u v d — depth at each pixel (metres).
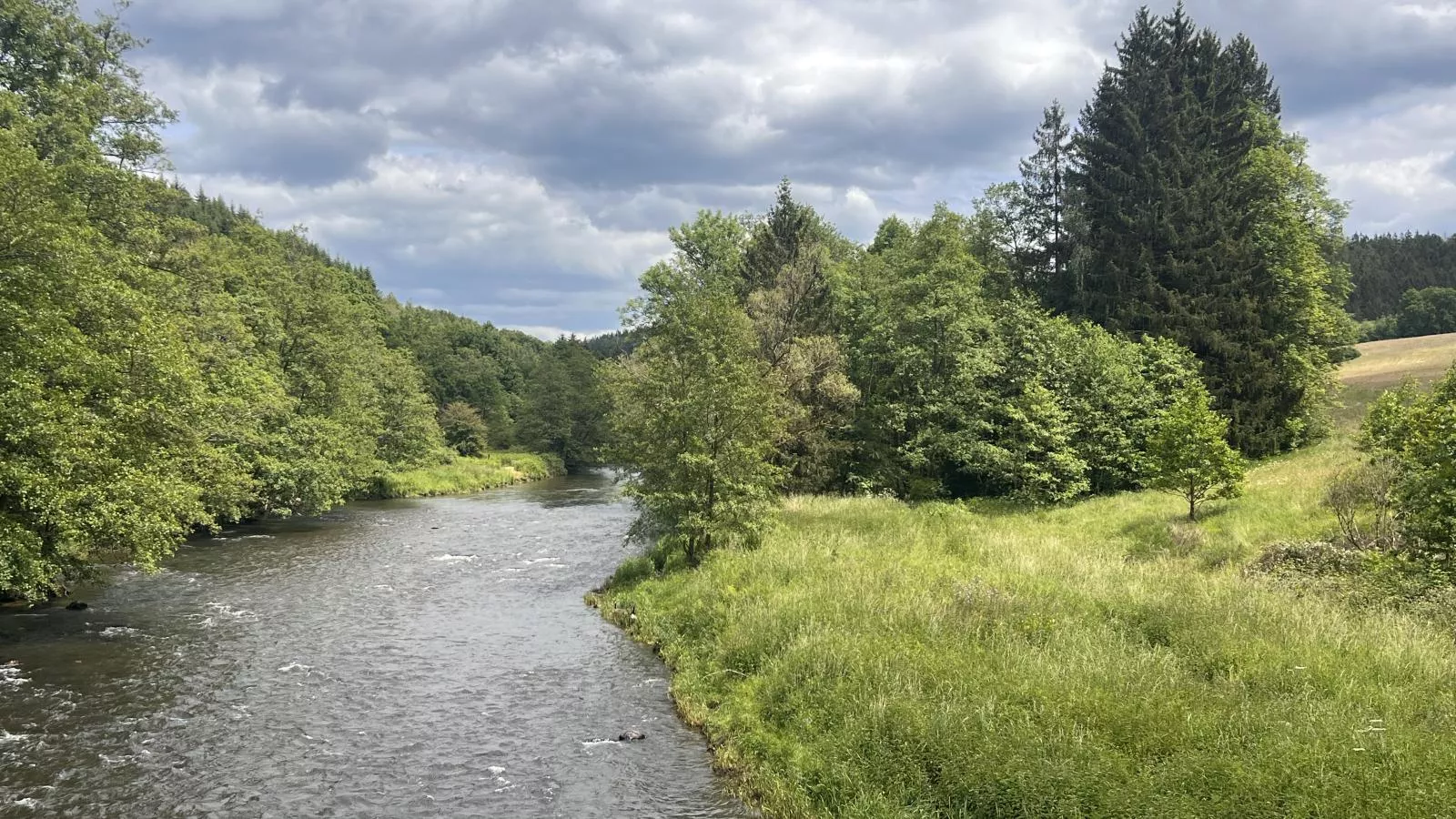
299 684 14.65
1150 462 27.56
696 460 22.16
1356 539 18.86
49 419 16.31
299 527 37.16
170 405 20.56
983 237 49.16
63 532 16.97
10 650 16.44
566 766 11.26
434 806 10.07
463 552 29.92
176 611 20.17
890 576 17.55
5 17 25.95
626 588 21.98
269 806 10.03
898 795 8.95
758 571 19.23
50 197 19.27
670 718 13.09
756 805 9.98
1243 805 7.24
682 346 25.12
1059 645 12.43
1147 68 46.41
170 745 11.82
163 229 31.45
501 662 16.11
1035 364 38.75
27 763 11.10
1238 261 39.28
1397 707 9.38
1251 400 37.62
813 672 12.28
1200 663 11.67
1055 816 7.72
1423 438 17.03
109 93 28.30
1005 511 34.16
